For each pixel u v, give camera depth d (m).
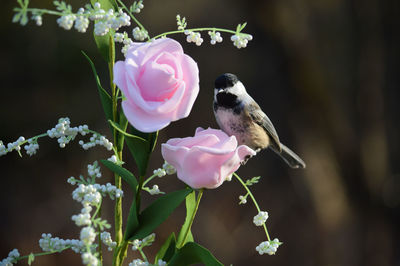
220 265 2.26
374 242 11.63
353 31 11.33
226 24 15.17
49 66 12.53
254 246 12.34
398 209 11.62
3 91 12.26
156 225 2.38
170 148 2.28
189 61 2.22
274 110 13.71
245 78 14.45
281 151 6.25
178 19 2.37
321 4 12.47
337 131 11.77
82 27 2.07
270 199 13.05
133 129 2.46
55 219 11.34
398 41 11.05
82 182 2.27
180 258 2.39
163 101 2.15
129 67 2.12
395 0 10.82
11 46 12.34
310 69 11.76
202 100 14.33
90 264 1.93
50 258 10.27
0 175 12.01
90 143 2.42
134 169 11.67
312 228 12.16
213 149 2.21
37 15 1.98
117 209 2.58
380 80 11.29
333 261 11.74
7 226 11.16
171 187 12.24
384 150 11.57
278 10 11.36
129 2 13.90
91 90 12.63
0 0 12.08
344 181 11.88
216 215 12.61
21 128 12.21
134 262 2.48
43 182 11.84
